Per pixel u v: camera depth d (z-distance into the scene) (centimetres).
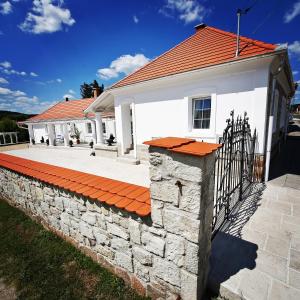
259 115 522
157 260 235
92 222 321
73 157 1087
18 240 426
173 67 731
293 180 566
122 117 933
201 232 194
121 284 287
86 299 265
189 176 180
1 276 327
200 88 625
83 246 357
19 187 533
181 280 215
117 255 291
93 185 325
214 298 219
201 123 673
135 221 249
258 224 339
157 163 202
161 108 749
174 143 201
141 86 773
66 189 350
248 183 531
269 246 281
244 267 244
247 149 498
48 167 482
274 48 482
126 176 635
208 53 677
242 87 543
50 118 1708
